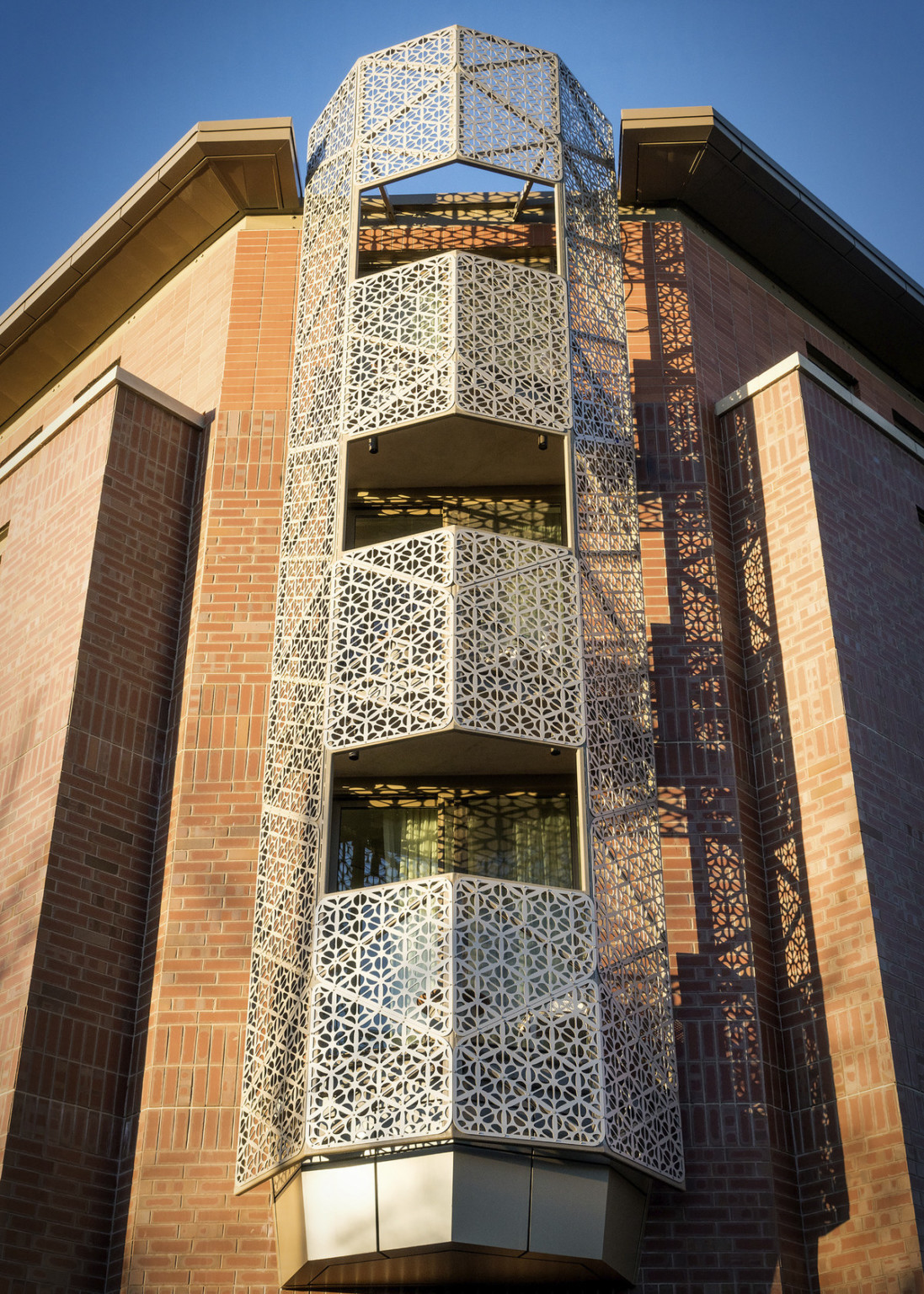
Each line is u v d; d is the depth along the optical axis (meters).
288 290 17.38
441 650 13.06
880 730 14.16
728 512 15.84
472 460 15.26
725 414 16.38
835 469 15.52
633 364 16.64
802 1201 12.39
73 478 15.92
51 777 13.79
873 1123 12.19
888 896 13.16
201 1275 11.90
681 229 17.73
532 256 17.28
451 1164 11.05
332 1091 11.39
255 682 14.65
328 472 14.68
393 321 15.09
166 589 15.38
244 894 13.55
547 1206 11.16
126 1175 12.41
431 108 16.12
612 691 13.66
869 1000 12.62
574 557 13.93
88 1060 12.74
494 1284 11.89
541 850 13.90
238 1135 12.30
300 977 12.22
